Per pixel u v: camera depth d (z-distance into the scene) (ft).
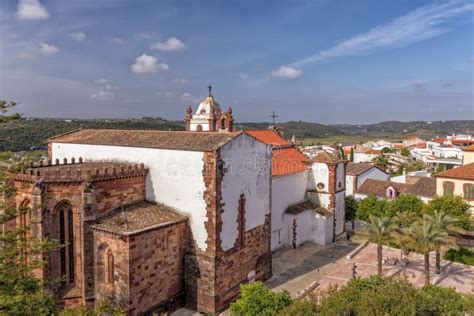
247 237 127.24
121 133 145.18
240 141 121.80
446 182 206.08
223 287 115.85
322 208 185.78
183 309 115.55
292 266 151.94
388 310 76.89
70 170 104.17
